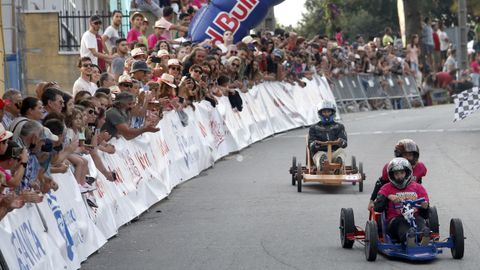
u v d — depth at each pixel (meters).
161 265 17.20
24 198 14.49
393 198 17.03
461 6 70.75
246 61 39.53
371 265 16.58
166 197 25.34
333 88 54.81
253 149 37.00
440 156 32.41
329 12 89.19
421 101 65.19
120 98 22.61
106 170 20.42
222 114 35.16
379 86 60.41
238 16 42.25
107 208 20.19
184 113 29.59
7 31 30.84
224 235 19.88
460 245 16.70
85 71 24.92
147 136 25.06
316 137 26.70
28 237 15.00
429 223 17.23
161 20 37.69
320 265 16.69
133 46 32.41
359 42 62.59
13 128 16.23
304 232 19.92
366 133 41.19
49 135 16.41
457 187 25.61
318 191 25.95
